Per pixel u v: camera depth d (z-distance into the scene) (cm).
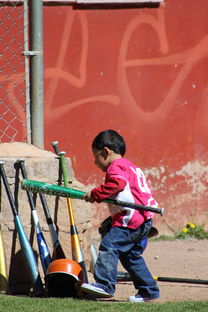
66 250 1984
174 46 2788
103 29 2691
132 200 1739
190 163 2845
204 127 2852
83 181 2700
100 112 2711
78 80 2675
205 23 2817
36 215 1881
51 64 2634
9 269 1895
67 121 2670
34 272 1817
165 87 2789
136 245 1792
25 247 1830
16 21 2484
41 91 2100
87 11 2662
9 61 2489
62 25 2639
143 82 2759
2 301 1666
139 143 2773
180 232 2836
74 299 1730
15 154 2020
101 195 1705
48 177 1980
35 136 2117
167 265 2347
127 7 2712
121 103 2738
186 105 2822
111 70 2714
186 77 2811
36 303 1650
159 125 2795
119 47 2717
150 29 2752
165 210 2833
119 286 2030
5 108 2494
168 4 2766
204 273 2228
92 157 2708
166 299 1827
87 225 2053
